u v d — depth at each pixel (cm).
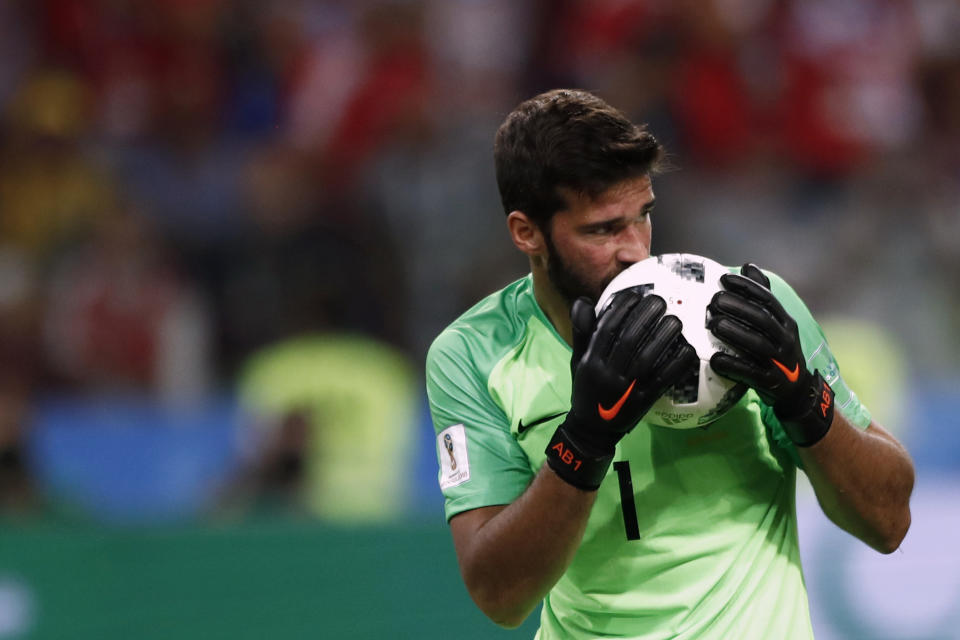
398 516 2036
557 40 3183
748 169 2939
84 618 1866
